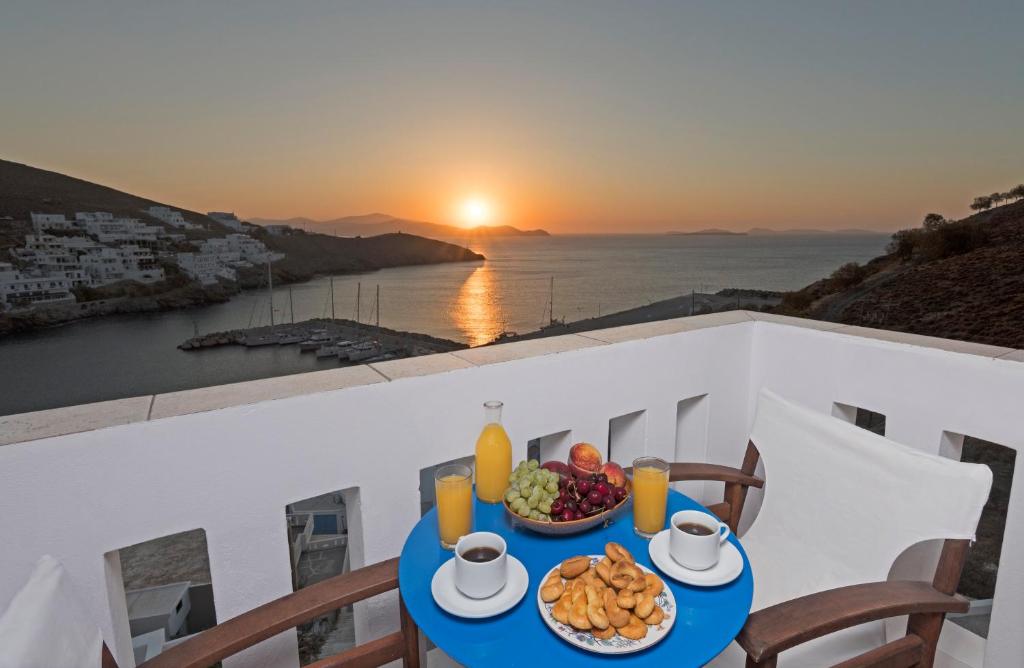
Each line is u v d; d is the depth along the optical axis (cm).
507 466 110
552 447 158
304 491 110
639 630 69
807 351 174
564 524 91
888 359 151
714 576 83
